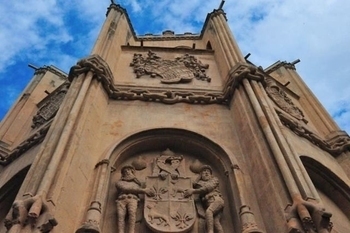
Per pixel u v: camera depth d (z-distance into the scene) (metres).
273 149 9.29
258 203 9.01
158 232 8.30
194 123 11.97
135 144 10.91
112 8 18.06
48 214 7.07
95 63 12.45
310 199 7.86
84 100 10.89
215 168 10.62
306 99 17.50
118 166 10.33
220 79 14.70
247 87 12.14
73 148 9.06
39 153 8.66
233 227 8.84
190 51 16.56
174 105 12.76
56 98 16.28
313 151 13.11
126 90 13.05
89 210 8.23
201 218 8.84
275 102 15.13
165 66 15.32
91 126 10.64
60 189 7.90
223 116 12.40
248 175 9.87
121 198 8.96
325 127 15.55
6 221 6.94
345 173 13.55
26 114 17.06
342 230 11.23
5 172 13.06
